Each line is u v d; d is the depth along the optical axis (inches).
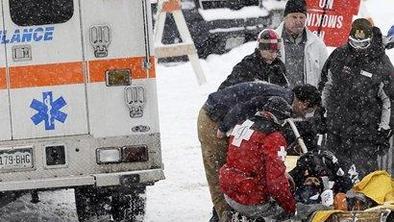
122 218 997.2
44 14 914.7
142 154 923.4
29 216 1054.4
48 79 919.0
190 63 1626.5
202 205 1077.1
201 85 1542.8
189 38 1528.1
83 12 916.0
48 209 1088.2
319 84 991.6
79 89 919.0
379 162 985.5
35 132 919.7
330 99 981.8
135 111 921.5
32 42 916.6
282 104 797.9
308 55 1017.5
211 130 900.0
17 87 918.4
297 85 933.2
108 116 920.9
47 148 919.7
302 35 1021.2
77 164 920.9
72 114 919.0
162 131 1355.8
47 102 918.4
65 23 916.6
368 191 825.5
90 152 919.7
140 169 924.0
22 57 916.6
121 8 917.2
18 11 914.1
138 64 920.9
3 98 919.0
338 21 1266.0
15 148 919.0
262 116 800.3
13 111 918.4
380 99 965.2
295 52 1017.5
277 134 791.7
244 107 864.9
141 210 997.8
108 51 918.4
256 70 943.0
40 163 919.7
